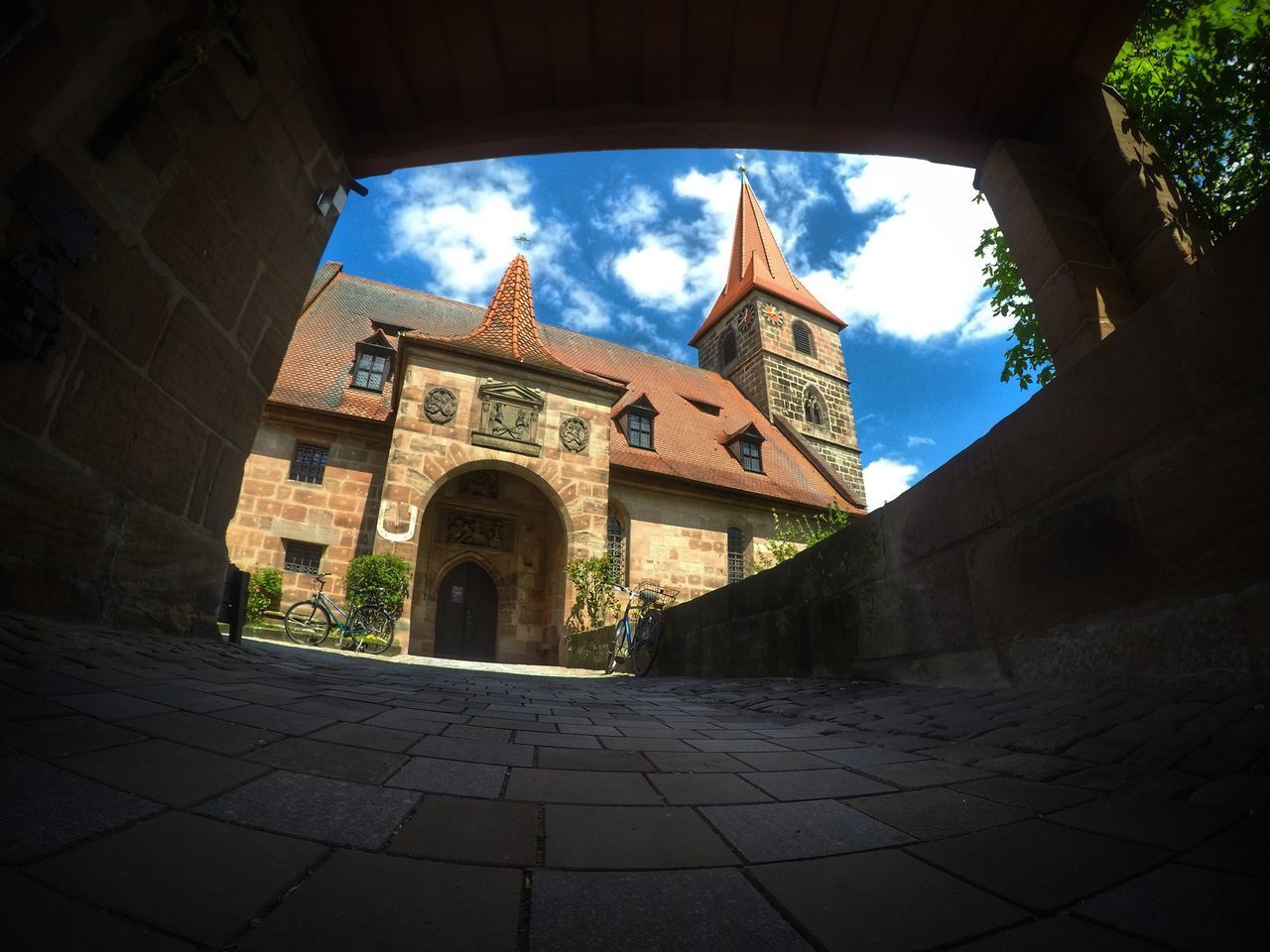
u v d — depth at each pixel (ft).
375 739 7.84
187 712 7.70
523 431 57.82
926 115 18.71
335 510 55.77
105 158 11.29
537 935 3.51
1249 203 18.54
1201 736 7.38
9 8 9.29
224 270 14.87
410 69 17.74
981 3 16.44
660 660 34.32
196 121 13.43
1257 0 16.69
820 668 20.44
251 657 14.80
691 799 6.49
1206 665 8.98
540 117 18.97
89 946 2.96
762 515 76.89
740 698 17.51
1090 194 17.15
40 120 10.02
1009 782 7.32
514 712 11.93
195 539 14.74
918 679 15.80
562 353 92.43
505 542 64.85
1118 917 3.90
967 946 3.57
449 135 18.95
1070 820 5.84
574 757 8.16
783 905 4.08
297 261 17.63
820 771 8.05
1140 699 9.37
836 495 89.71
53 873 3.58
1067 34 16.89
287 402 56.13
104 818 4.40
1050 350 16.71
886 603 17.43
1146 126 18.58
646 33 17.43
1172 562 9.61
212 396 14.94
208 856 4.09
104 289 11.66
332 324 71.26
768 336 110.52
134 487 12.78
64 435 11.08
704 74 18.33
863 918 3.92
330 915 3.53
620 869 4.56
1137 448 10.32
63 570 11.14
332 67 17.53
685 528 71.97
